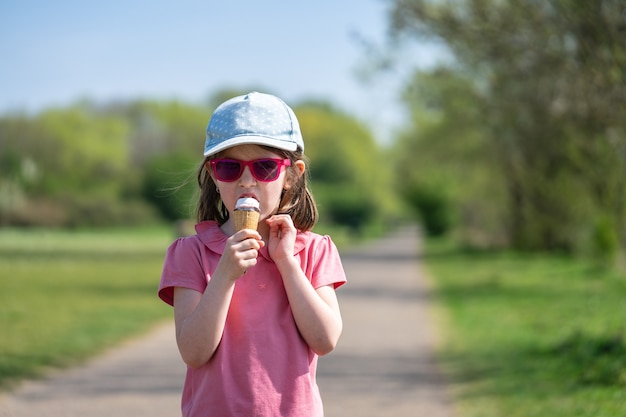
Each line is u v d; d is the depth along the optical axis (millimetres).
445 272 23969
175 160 66688
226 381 2498
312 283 2688
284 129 2609
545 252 30016
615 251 21484
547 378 7480
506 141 23047
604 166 18594
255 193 2586
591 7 9531
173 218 64812
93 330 11453
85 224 59812
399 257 32938
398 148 37125
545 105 13164
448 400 6902
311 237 2752
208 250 2674
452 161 32688
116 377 8039
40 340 10398
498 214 35188
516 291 17109
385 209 95375
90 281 20250
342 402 6863
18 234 50281
